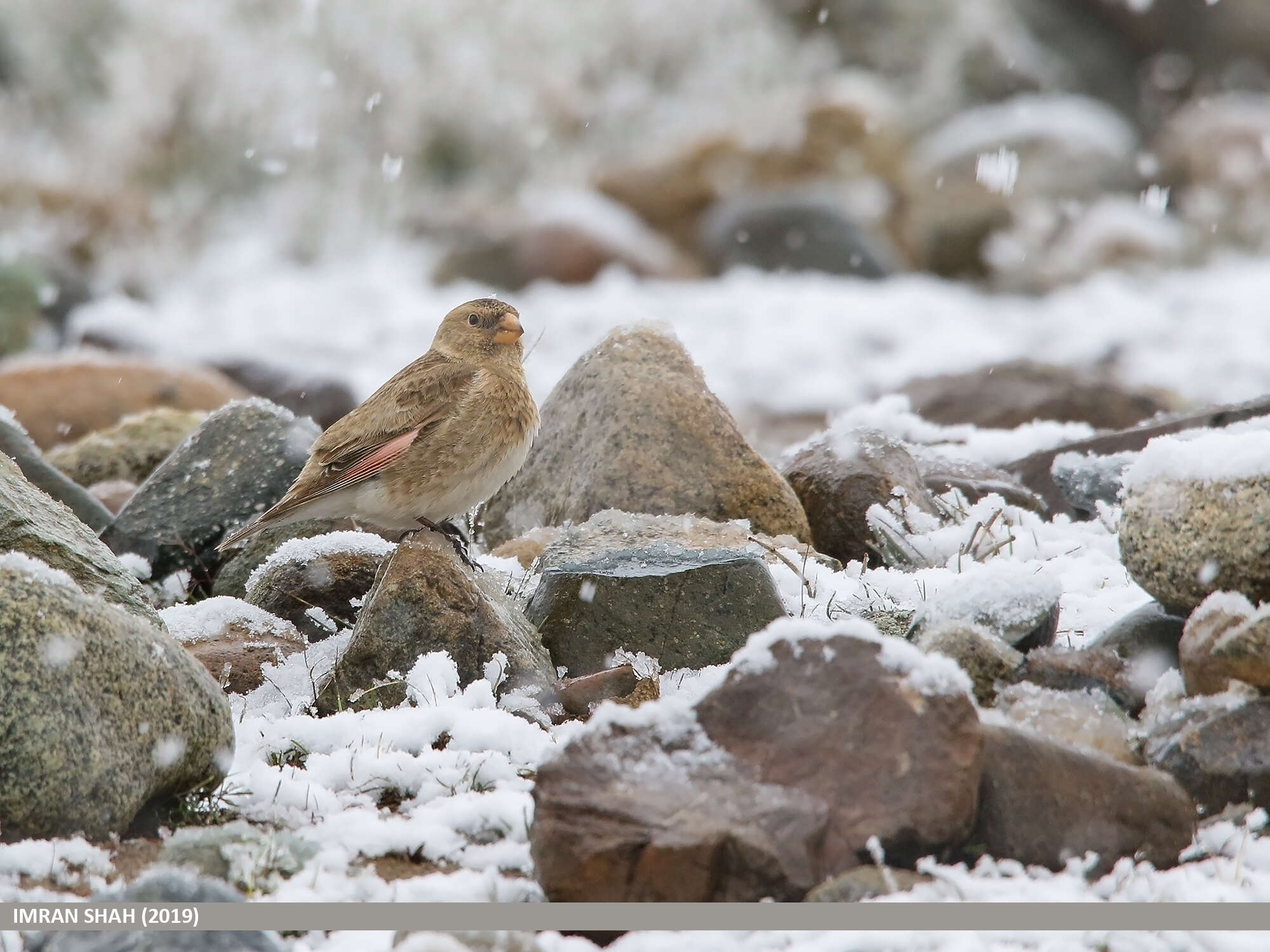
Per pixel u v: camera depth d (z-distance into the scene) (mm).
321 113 31656
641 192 32438
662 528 9844
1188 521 7387
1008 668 7594
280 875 6113
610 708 6176
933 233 33625
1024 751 6133
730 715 6137
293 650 8938
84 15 32906
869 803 5859
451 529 9656
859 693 6059
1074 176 36750
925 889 5676
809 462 11547
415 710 7664
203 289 28609
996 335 25422
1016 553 10641
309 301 27469
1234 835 6289
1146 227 33344
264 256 30547
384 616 8305
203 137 31344
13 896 5730
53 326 26578
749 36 38812
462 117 33062
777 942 5469
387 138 32281
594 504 10922
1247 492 7238
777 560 9961
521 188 33531
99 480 13500
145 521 10961
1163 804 6137
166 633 7250
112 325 23062
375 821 6555
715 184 32656
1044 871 5945
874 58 43219
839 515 11023
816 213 30594
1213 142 36875
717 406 11227
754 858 5656
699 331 25500
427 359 9641
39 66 32562
